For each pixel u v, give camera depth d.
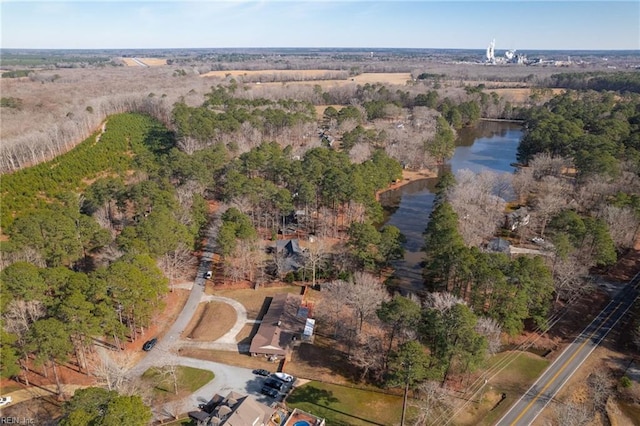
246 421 58.53
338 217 129.62
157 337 80.88
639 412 65.81
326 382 70.62
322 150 148.88
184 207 110.88
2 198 123.38
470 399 67.12
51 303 68.94
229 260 101.88
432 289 97.00
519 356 76.75
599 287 95.38
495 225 114.19
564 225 100.69
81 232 96.94
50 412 62.78
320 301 90.81
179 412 63.69
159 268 85.88
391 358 64.19
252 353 76.19
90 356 74.38
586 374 72.50
